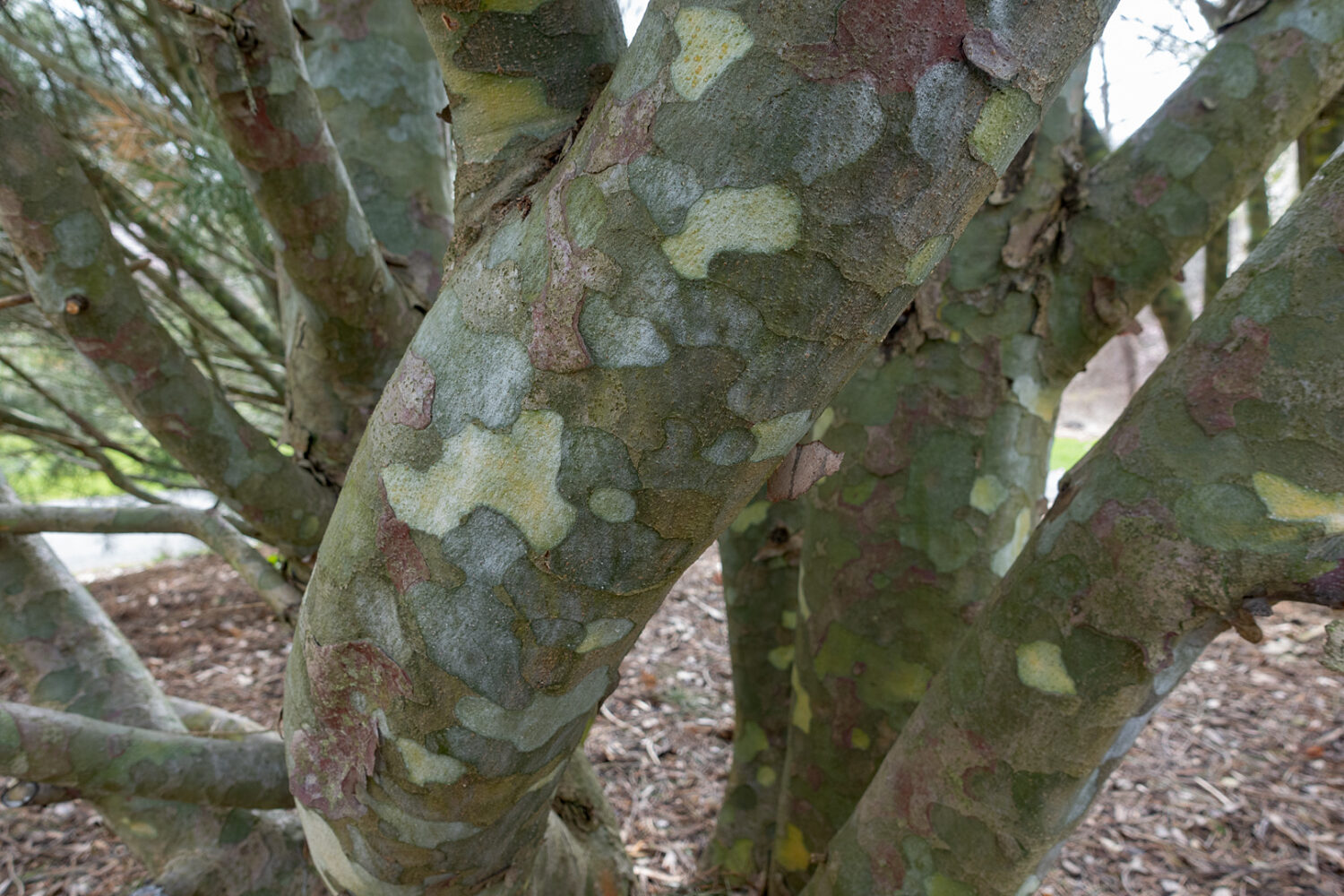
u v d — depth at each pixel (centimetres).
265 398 191
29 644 89
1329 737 190
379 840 50
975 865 57
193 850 83
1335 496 44
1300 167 167
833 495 93
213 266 185
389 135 94
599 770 186
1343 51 75
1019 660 53
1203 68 80
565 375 36
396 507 40
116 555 352
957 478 88
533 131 41
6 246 140
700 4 33
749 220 33
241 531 103
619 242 34
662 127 33
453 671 42
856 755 96
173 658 239
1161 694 51
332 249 74
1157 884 151
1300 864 154
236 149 67
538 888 80
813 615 97
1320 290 44
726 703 213
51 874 151
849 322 35
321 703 46
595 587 40
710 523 39
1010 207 84
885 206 33
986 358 86
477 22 39
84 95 131
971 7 31
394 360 87
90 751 67
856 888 63
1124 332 85
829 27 31
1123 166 82
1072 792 54
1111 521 49
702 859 143
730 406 36
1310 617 244
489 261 38
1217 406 47
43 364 199
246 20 61
